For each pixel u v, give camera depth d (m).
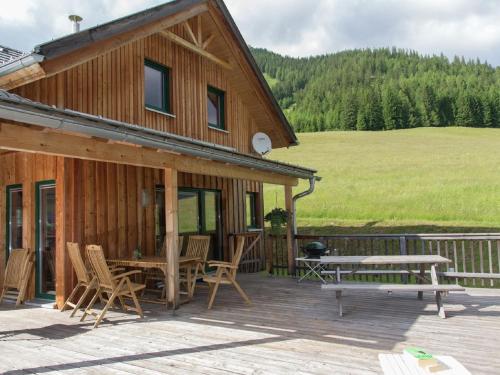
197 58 10.15
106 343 4.75
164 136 5.69
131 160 5.65
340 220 16.89
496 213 15.34
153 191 8.55
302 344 4.53
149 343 4.71
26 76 5.47
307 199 20.03
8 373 3.88
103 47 6.53
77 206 6.95
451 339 4.62
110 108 7.60
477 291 7.36
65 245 6.77
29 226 7.44
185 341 4.75
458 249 12.47
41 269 7.37
